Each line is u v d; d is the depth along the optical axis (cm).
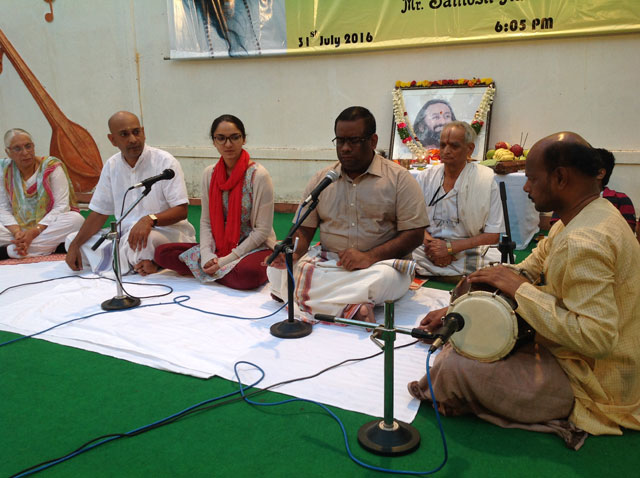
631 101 522
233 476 173
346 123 280
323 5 620
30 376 245
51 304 335
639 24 502
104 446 190
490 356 191
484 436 191
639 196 531
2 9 793
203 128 730
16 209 465
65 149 811
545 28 535
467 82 572
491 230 360
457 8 565
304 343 271
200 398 223
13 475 174
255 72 682
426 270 380
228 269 360
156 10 716
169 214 391
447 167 366
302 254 316
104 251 400
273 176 695
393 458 180
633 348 182
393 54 608
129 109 766
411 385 215
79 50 770
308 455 183
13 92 819
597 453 179
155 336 284
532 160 182
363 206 303
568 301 175
